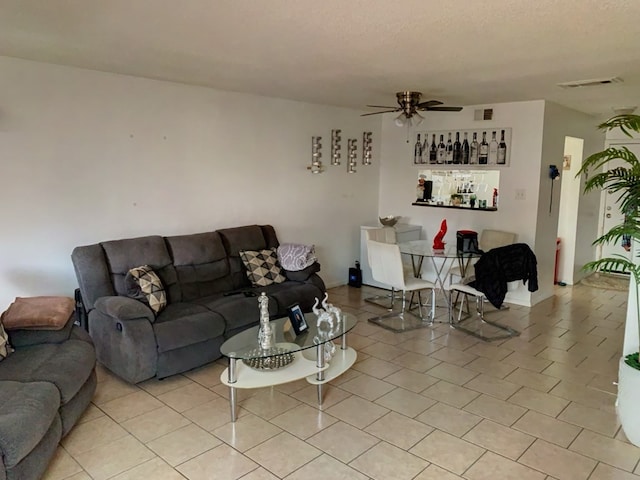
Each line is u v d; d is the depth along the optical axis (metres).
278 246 5.26
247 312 4.09
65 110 3.84
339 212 6.33
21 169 3.68
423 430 2.95
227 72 3.92
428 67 3.60
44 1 2.30
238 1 2.24
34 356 2.96
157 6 2.34
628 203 3.01
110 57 3.47
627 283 6.90
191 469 2.56
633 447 2.78
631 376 2.75
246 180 5.20
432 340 4.51
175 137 4.55
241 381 3.04
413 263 5.45
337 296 5.98
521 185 5.51
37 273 3.84
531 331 4.79
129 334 3.39
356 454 2.70
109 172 4.15
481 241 5.76
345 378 3.70
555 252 6.07
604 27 2.59
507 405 3.28
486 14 2.38
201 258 4.48
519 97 5.05
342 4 2.26
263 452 2.72
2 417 2.23
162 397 3.37
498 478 2.49
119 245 4.01
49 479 2.47
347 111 6.23
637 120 2.93
